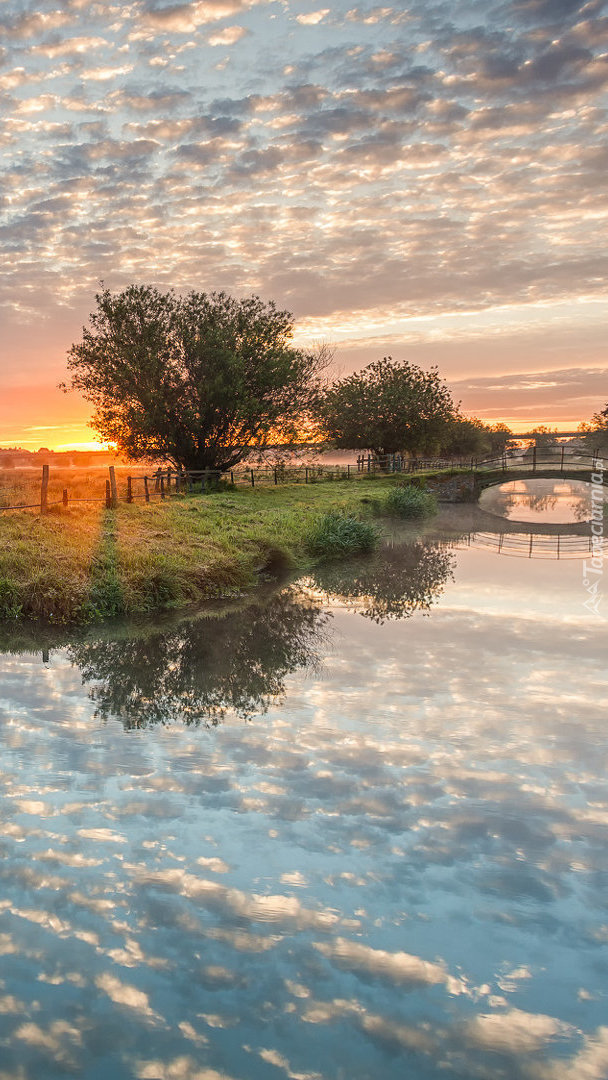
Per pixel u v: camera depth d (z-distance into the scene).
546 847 4.26
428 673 8.09
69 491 26.03
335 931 3.48
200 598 12.97
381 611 11.93
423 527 28.69
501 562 18.59
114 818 4.63
